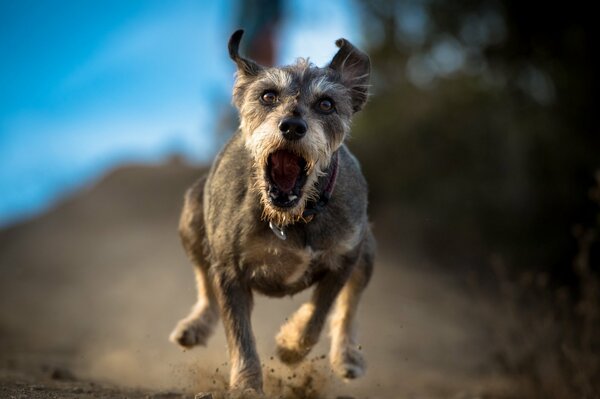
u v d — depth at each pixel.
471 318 11.97
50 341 10.80
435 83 18.48
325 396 6.39
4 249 19.55
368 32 18.34
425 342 10.98
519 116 17.14
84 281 16.05
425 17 17.61
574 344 8.03
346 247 5.80
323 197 5.64
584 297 8.75
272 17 15.44
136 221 20.19
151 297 14.10
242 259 5.70
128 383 7.61
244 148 5.86
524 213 16.75
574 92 16.23
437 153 18.30
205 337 6.81
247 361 5.51
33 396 5.64
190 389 6.70
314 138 5.47
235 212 5.67
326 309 5.88
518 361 8.13
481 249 16.73
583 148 16.14
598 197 9.06
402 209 18.02
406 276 15.09
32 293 15.06
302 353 5.89
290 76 5.78
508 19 16.52
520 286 12.02
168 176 22.08
